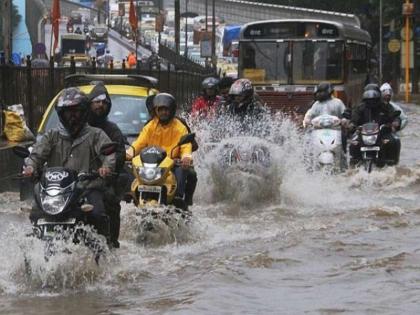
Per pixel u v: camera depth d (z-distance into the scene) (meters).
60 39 95.50
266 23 35.97
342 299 11.73
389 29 106.69
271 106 35.59
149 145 17.22
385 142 24.34
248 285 12.59
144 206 15.67
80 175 12.64
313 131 24.55
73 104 12.95
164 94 17.28
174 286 12.55
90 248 12.77
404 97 90.44
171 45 119.81
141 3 184.50
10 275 12.89
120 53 108.19
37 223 12.40
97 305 11.52
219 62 105.44
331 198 21.38
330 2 110.62
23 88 28.38
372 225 17.48
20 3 81.69
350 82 36.88
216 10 140.38
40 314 11.08
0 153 22.55
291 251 14.87
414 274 13.05
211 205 20.41
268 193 20.88
